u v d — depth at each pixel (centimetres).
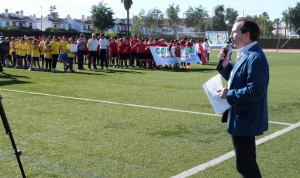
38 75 1634
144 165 512
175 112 874
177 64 2122
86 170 489
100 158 538
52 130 691
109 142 620
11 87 1234
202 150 584
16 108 888
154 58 2109
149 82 1458
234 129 332
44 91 1162
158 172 486
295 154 569
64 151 567
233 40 339
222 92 329
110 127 721
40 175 468
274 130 712
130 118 802
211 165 515
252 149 337
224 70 374
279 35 6844
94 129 704
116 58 2184
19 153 397
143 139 642
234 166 512
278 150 589
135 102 997
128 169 495
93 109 893
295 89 1302
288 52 4656
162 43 2153
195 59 2386
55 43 1820
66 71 1850
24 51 1975
